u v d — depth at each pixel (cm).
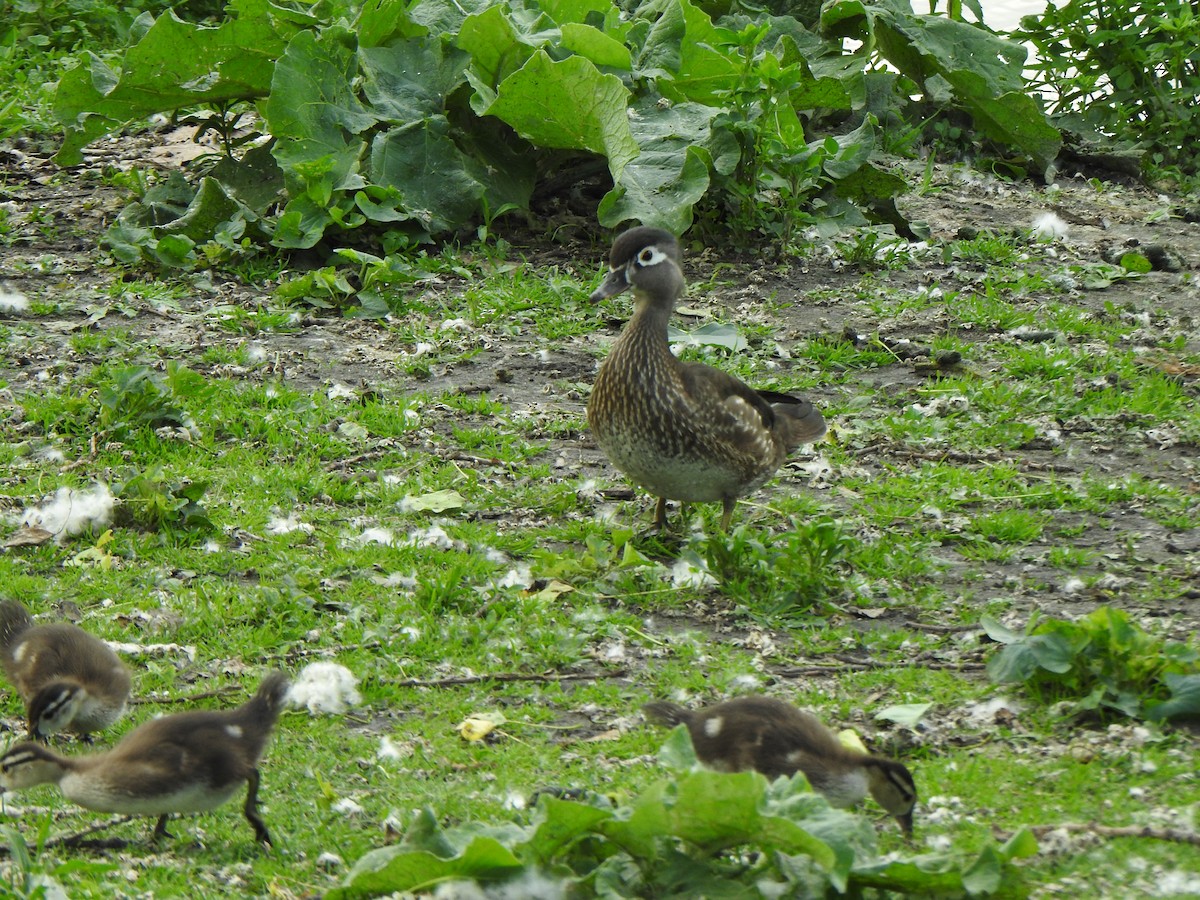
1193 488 1275
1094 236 1984
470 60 1886
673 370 1132
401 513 1226
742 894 662
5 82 2450
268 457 1317
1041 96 2453
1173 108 2330
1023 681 937
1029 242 1941
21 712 946
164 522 1168
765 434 1162
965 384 1484
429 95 1889
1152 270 1862
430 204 1842
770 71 1797
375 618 1050
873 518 1221
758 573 1101
